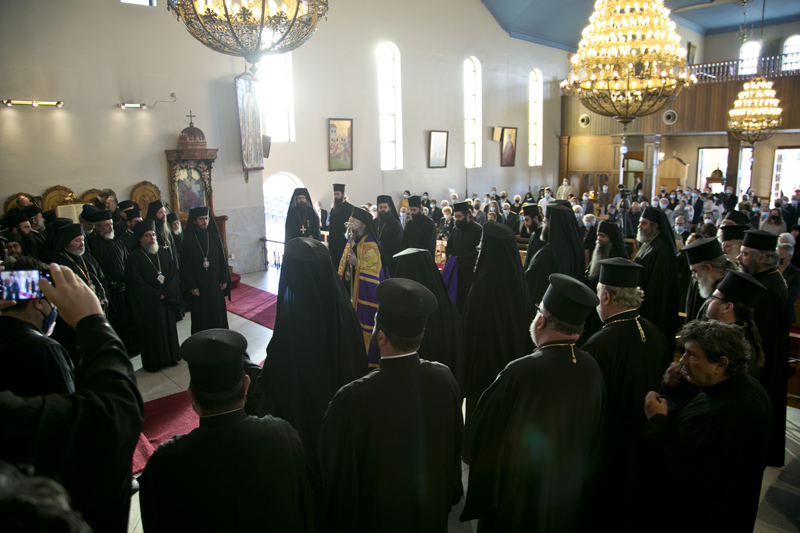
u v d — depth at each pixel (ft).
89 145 31.94
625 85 25.67
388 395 6.14
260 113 39.73
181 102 35.27
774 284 10.10
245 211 39.11
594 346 8.21
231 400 5.03
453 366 11.06
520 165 68.54
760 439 6.10
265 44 17.53
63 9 30.48
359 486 6.20
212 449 4.81
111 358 4.38
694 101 62.69
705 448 6.02
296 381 8.36
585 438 6.86
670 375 7.09
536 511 6.71
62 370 6.54
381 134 52.85
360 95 48.85
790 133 70.90
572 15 67.05
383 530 6.19
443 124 57.52
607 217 46.39
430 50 55.11
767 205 45.62
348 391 6.23
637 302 8.24
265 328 24.02
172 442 4.94
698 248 10.76
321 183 46.96
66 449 3.72
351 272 14.94
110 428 3.96
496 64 62.95
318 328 8.43
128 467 4.26
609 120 69.72
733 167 61.82
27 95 29.68
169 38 34.45
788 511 9.80
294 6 16.84
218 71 36.68
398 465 6.13
